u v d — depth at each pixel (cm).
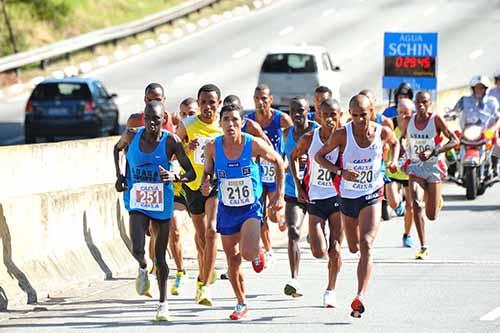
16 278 3014
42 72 11681
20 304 2983
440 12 14238
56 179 4816
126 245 3556
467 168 5159
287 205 3114
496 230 4303
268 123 3428
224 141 2767
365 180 2773
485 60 11825
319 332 2636
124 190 2889
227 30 13750
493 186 5691
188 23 13988
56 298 3092
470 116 5253
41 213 3159
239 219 2772
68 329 2694
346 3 15100
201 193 3083
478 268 3500
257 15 14612
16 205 3066
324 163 2811
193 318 2820
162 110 2792
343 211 2819
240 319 2792
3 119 9444
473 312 2856
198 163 3117
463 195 5356
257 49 12575
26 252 3089
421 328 2673
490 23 13562
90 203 3397
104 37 12338
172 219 3150
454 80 10888
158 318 2775
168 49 12800
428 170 3734
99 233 3434
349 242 2877
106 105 8131
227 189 2766
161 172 2781
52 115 7875
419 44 6222
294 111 3238
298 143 2950
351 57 12038
